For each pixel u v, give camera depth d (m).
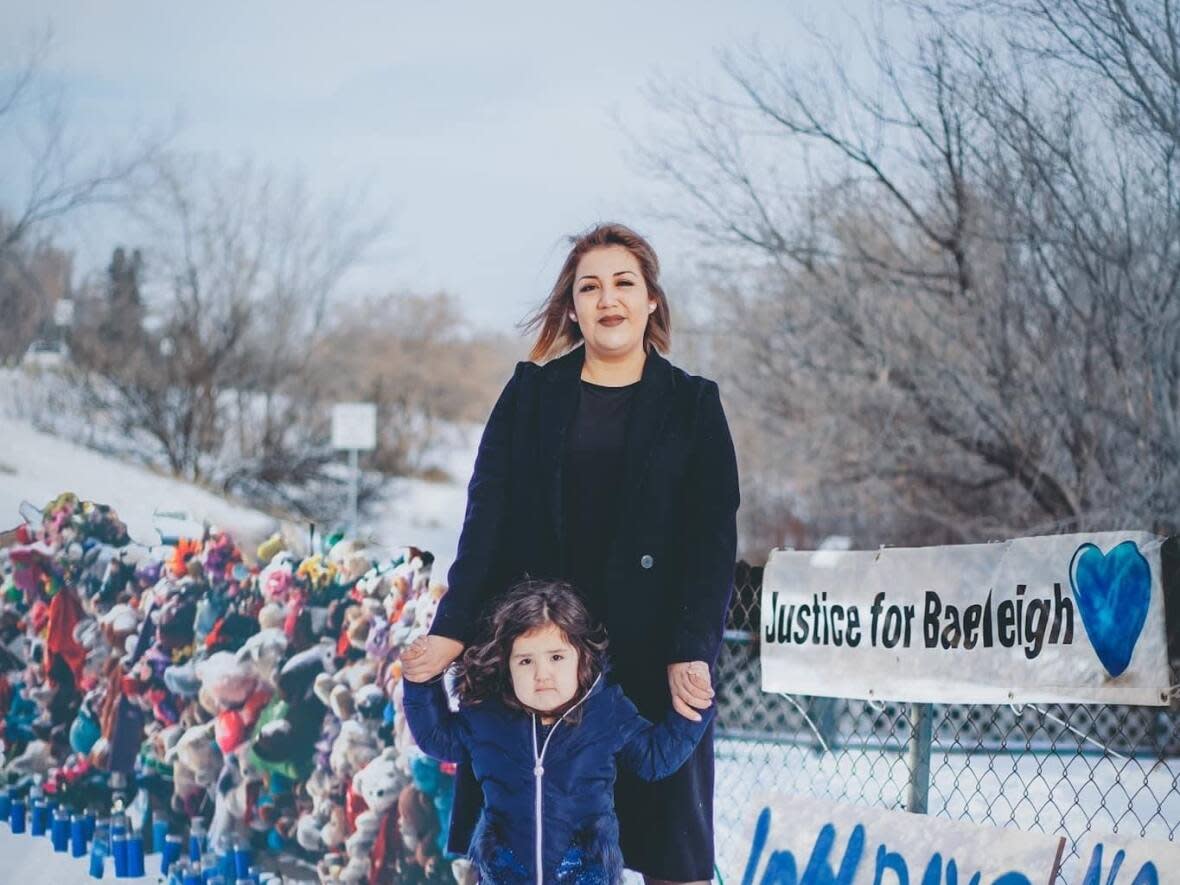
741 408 14.93
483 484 3.12
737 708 7.12
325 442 26.41
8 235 26.02
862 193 12.97
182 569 4.75
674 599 3.01
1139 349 10.43
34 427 22.31
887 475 12.85
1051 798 4.06
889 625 3.53
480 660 2.92
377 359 32.16
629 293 3.08
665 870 2.93
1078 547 3.16
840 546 14.00
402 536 26.58
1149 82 10.49
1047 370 11.32
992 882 3.13
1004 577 3.30
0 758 5.25
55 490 15.92
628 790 2.99
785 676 3.77
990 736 7.32
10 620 5.27
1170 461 10.18
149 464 23.42
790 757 6.82
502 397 3.21
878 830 3.41
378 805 4.02
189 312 26.36
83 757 4.94
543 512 3.07
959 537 12.56
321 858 4.18
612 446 3.07
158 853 4.68
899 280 12.57
